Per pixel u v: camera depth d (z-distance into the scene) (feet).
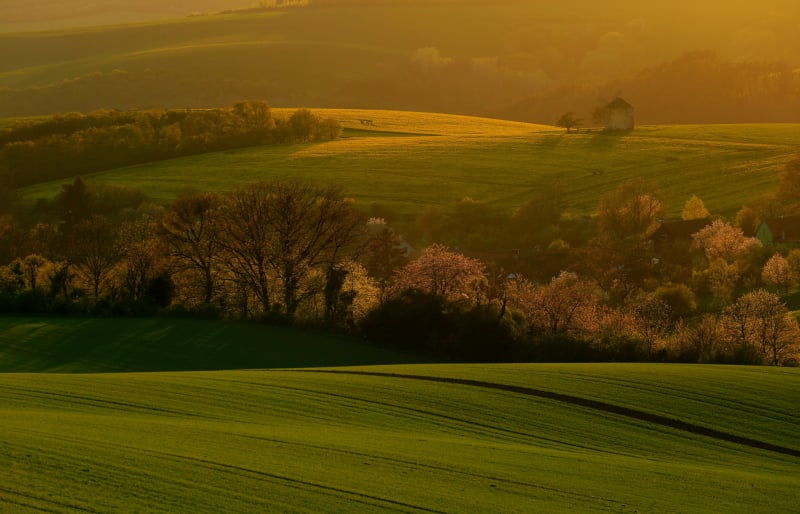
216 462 147.13
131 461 142.20
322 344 342.64
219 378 239.09
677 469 175.83
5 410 182.09
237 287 393.09
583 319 359.66
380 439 180.34
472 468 160.35
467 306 348.59
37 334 331.98
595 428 210.18
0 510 116.37
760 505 154.30
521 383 246.88
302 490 137.08
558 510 140.87
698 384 250.98
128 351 317.63
